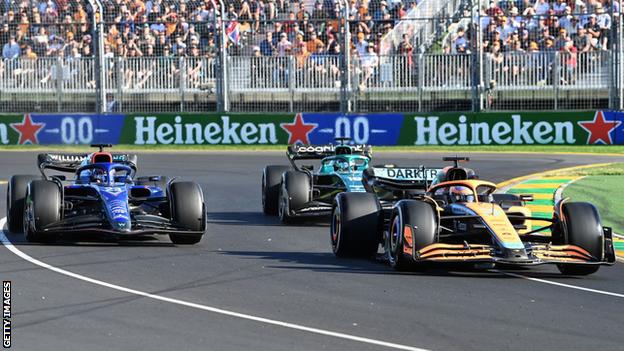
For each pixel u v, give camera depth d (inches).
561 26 4197.8
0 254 1705.2
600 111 4138.8
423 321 1170.6
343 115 4252.0
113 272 1524.4
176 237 1903.3
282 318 1181.1
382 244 1711.4
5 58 4365.2
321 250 1836.9
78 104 4370.1
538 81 4168.3
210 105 4340.6
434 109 4229.8
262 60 4276.6
